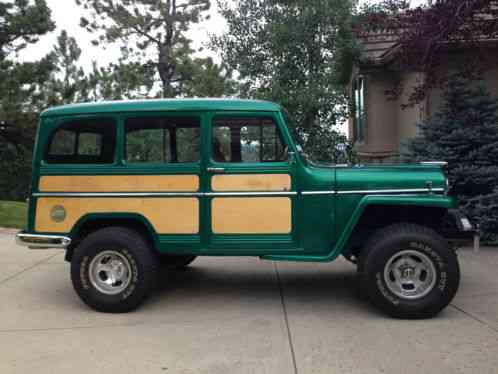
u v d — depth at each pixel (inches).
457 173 323.3
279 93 424.5
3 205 501.4
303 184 192.4
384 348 155.5
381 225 206.5
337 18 418.9
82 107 200.8
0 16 626.5
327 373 138.7
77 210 199.3
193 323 182.5
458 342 159.6
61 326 180.9
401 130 470.9
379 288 182.2
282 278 250.5
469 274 245.6
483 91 348.8
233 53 453.7
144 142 197.8
